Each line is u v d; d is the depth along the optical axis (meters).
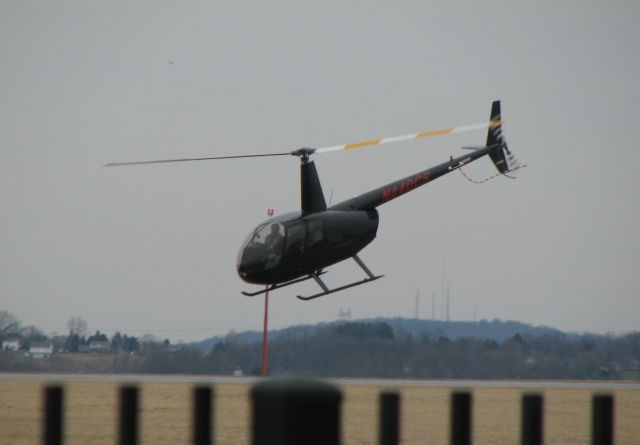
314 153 100.19
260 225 98.31
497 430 78.38
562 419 88.69
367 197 107.44
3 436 68.88
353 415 85.56
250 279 97.25
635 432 80.12
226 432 72.69
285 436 12.91
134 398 19.20
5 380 129.25
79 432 71.75
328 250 100.44
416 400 104.44
